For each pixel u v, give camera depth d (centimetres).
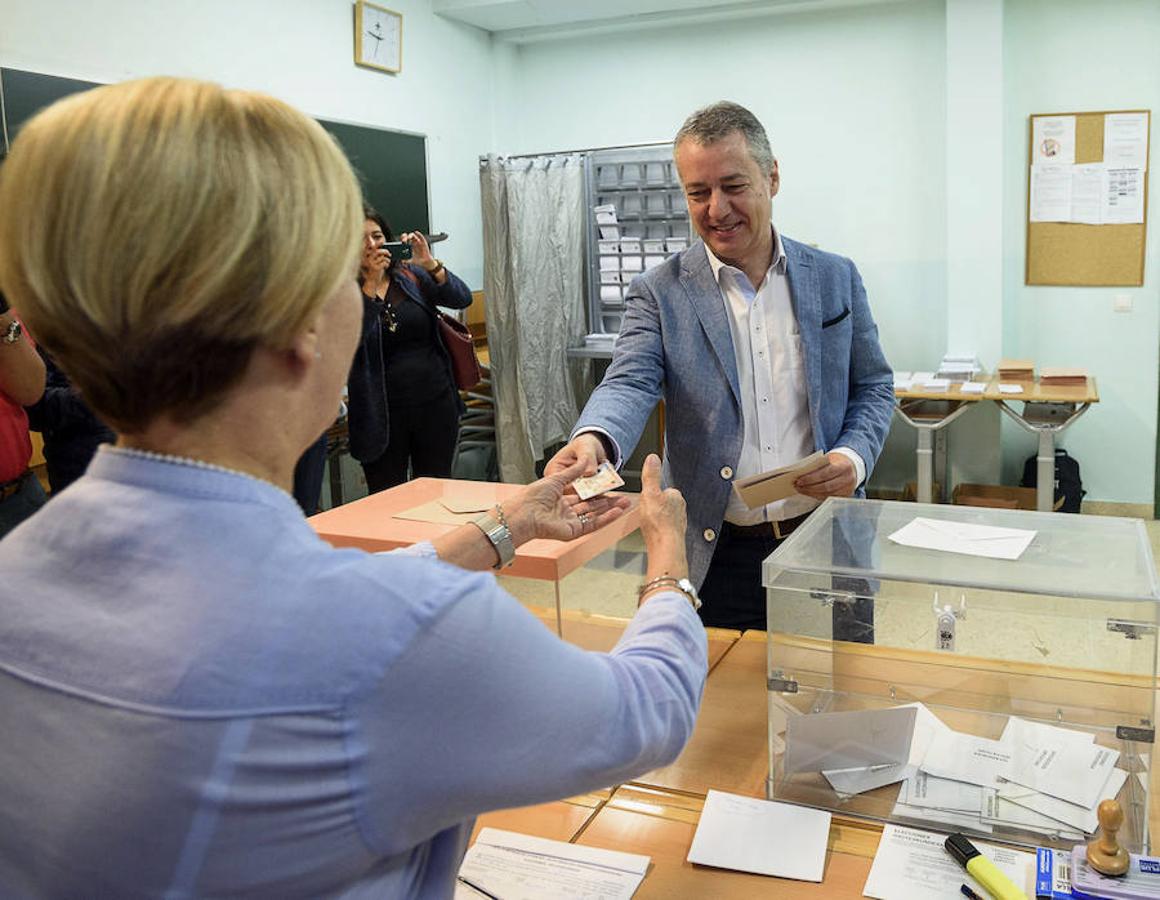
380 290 384
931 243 518
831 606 128
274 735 55
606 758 66
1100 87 477
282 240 56
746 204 182
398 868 64
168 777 55
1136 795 116
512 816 126
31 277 56
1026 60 484
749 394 196
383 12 475
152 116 55
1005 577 120
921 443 459
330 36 446
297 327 59
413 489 196
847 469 175
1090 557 127
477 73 562
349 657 56
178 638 56
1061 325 504
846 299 198
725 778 132
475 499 183
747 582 200
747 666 166
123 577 59
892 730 125
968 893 105
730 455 192
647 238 517
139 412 59
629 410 182
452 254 551
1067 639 118
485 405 556
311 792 56
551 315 524
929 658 127
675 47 546
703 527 196
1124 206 482
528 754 61
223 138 56
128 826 56
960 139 487
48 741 58
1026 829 114
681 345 194
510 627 61
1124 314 492
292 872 57
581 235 518
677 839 119
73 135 55
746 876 112
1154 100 470
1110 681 117
